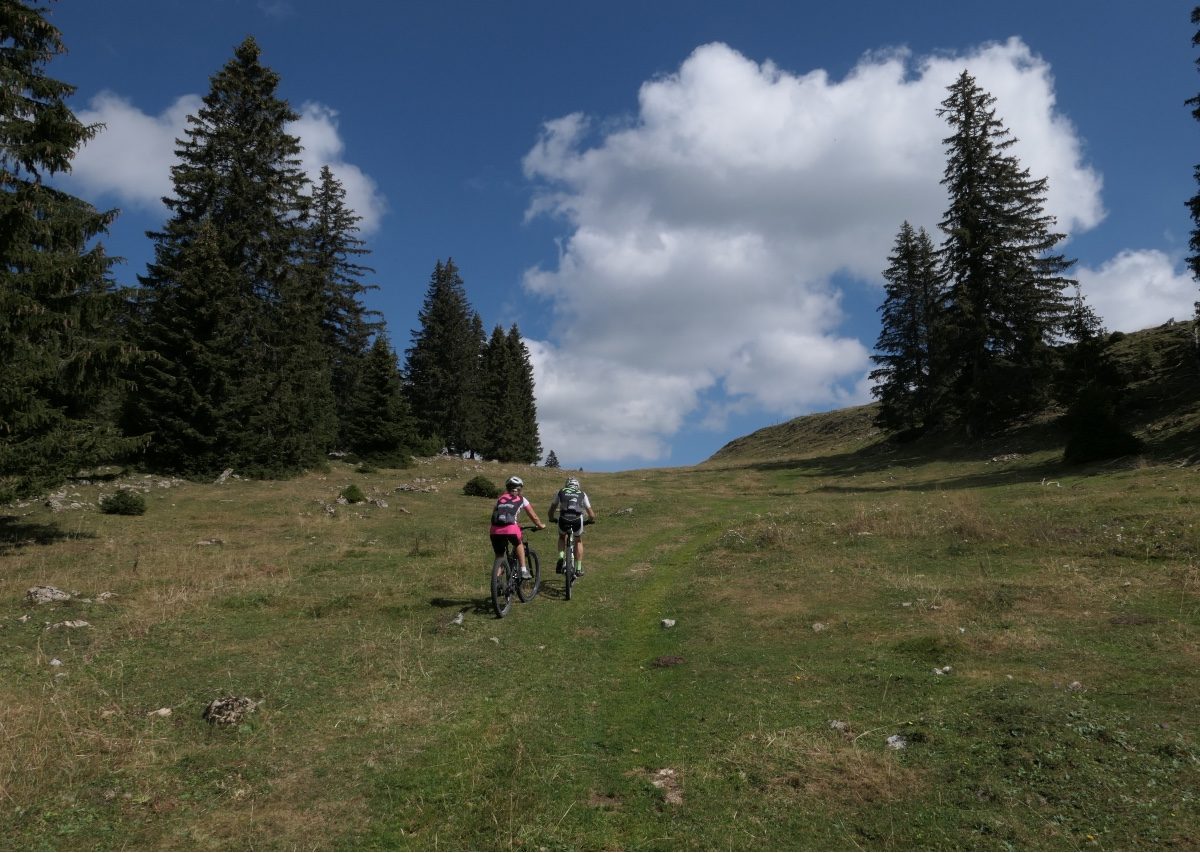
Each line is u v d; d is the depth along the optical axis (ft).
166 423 90.07
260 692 21.02
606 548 51.72
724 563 42.32
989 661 22.22
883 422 152.56
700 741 17.60
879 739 16.99
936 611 28.58
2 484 48.01
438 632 28.25
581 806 14.57
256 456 99.91
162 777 15.66
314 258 152.46
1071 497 54.24
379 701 20.54
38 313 46.03
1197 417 80.79
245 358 103.86
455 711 19.86
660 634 28.35
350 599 33.47
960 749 16.01
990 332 120.88
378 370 129.39
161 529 59.77
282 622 29.68
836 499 77.77
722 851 12.80
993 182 123.54
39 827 13.51
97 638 26.55
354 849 13.03
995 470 91.97
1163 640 22.81
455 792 15.10
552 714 19.69
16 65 51.67
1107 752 15.17
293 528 60.90
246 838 13.34
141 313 99.30
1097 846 12.15
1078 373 103.09
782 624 28.37
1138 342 121.90
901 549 41.70
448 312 193.16
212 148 114.11
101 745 17.04
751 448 269.44
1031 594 29.68
